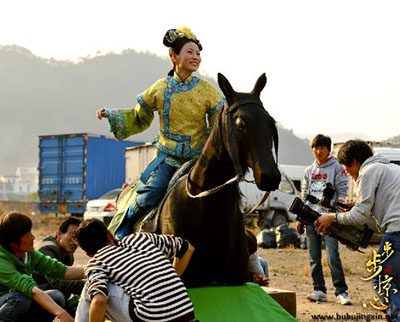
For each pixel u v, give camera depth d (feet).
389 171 17.52
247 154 15.10
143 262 14.06
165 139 19.01
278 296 19.98
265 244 58.54
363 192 17.49
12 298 16.66
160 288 13.76
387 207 17.37
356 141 18.37
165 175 18.71
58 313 16.26
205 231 16.49
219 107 19.01
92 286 13.74
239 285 17.47
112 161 101.14
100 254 14.38
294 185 88.28
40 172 101.50
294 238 58.49
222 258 16.78
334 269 28.58
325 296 29.25
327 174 28.37
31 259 18.24
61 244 20.15
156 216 17.88
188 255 15.55
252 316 16.65
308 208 18.60
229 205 16.48
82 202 97.09
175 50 18.99
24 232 17.01
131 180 87.61
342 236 18.60
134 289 13.79
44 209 100.27
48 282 19.44
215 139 16.21
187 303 13.94
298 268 43.34
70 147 99.45
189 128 18.94
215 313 16.39
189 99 18.85
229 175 16.29
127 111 19.62
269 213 78.07
